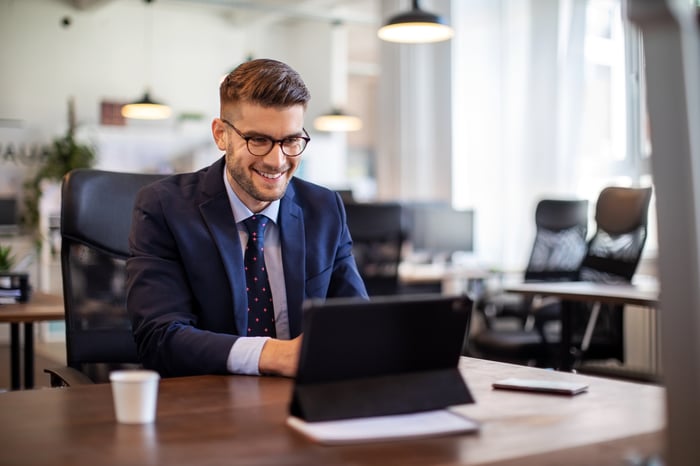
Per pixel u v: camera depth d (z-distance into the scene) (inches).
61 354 178.5
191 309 68.9
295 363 57.7
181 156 394.6
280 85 65.7
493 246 272.1
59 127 376.8
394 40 231.8
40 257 279.1
